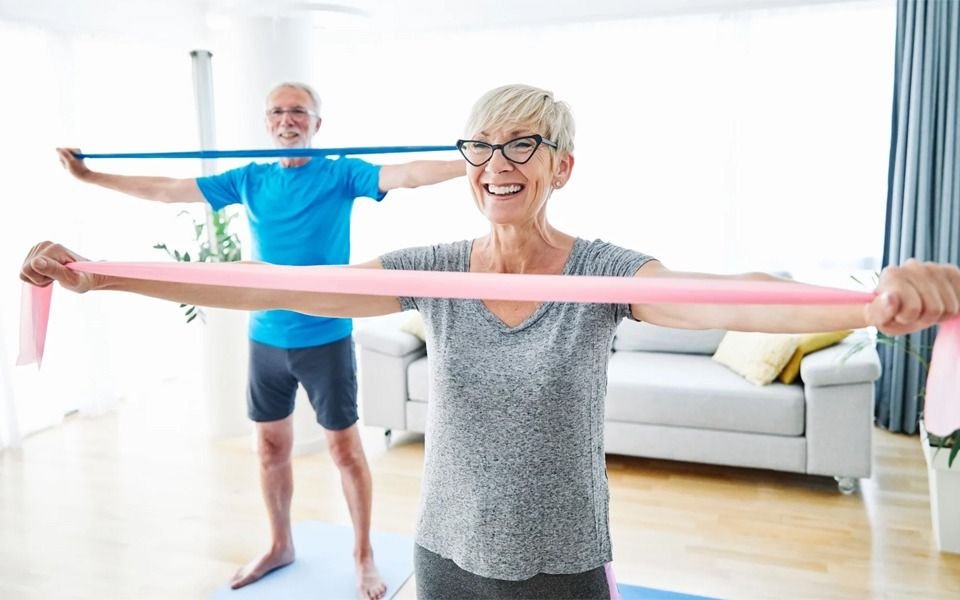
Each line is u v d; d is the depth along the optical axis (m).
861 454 3.04
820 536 2.75
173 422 4.16
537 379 1.09
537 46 4.46
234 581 2.46
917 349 3.79
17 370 3.89
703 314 1.00
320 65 4.92
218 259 3.70
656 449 3.33
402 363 3.65
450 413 1.15
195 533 2.84
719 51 4.11
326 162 2.37
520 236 1.20
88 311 4.20
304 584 2.48
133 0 4.07
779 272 3.98
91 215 4.18
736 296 0.76
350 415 2.46
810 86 4.00
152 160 4.48
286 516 2.59
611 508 3.02
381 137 4.89
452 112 4.71
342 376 2.44
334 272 0.93
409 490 3.21
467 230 4.83
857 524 2.84
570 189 4.50
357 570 2.47
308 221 2.34
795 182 4.09
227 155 1.98
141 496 3.17
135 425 4.11
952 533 2.61
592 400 1.13
